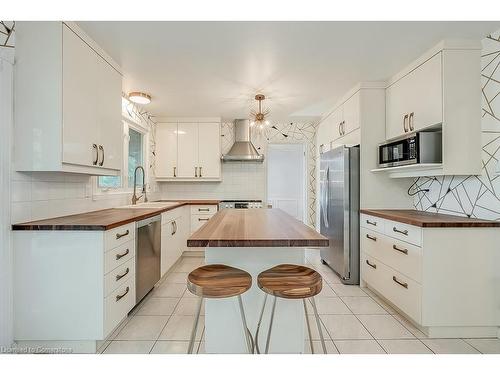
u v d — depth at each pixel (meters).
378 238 2.70
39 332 1.81
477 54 2.25
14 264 1.80
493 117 2.16
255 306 1.66
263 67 2.71
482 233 2.05
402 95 2.77
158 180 4.64
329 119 4.15
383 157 2.90
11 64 1.78
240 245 1.34
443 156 2.26
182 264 3.98
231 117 4.69
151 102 3.80
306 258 4.27
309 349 1.89
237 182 5.00
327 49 2.35
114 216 2.31
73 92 1.94
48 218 2.12
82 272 1.81
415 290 2.12
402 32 2.12
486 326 2.06
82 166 2.08
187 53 2.40
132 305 2.29
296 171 5.58
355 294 2.88
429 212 2.77
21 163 1.81
